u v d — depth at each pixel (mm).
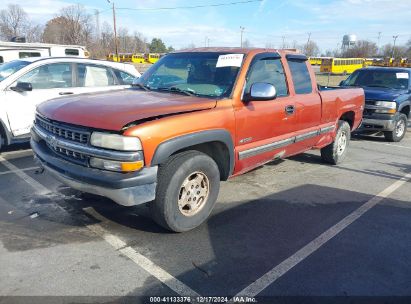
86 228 4027
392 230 4250
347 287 3158
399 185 5898
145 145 3338
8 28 58469
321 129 5941
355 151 8375
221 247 3734
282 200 5062
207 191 4086
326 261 3547
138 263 3396
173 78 4766
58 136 3746
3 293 2916
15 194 4926
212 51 4867
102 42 62531
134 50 85438
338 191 5500
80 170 3488
